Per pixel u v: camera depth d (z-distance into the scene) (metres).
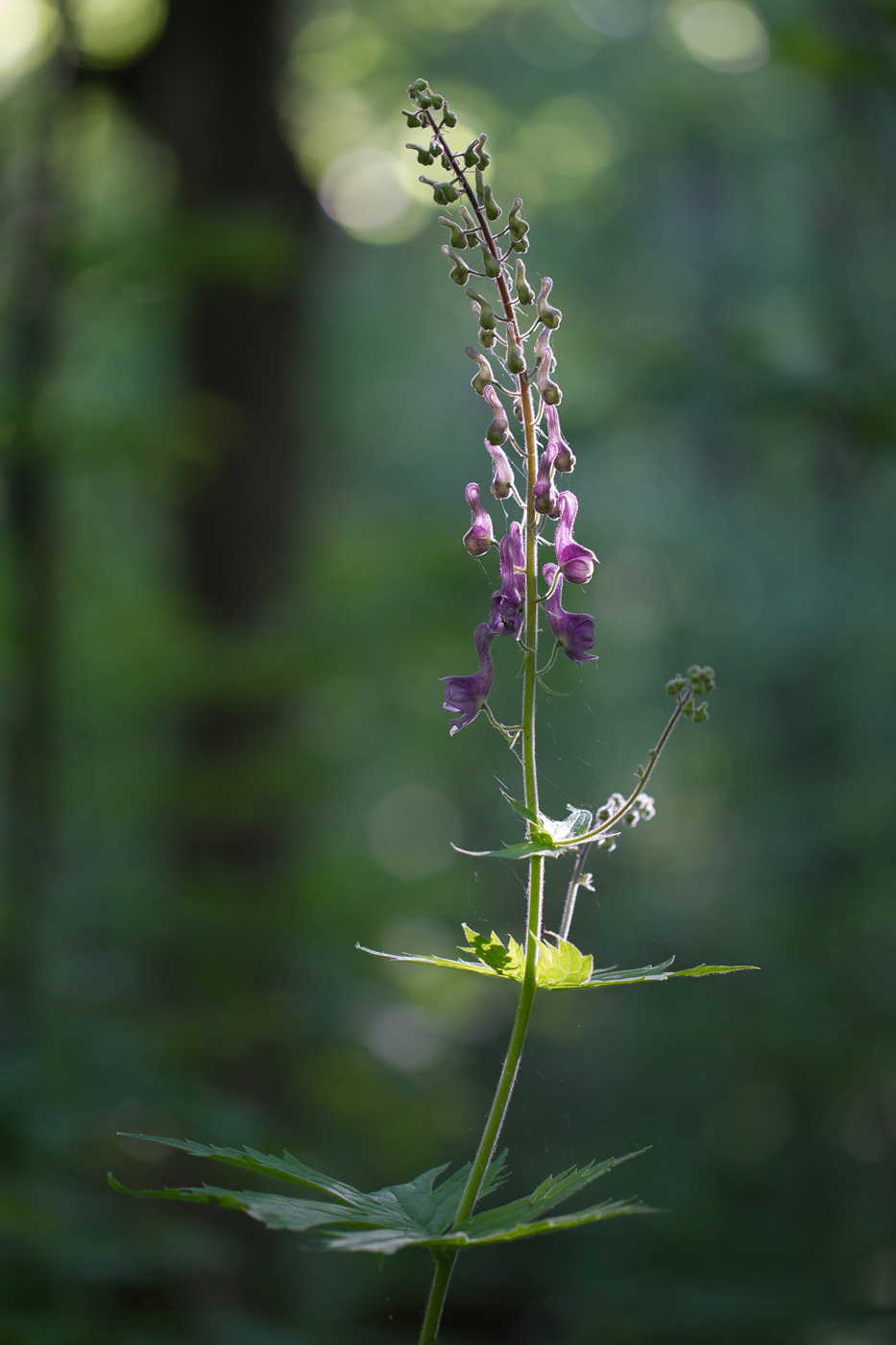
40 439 8.14
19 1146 5.53
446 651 10.55
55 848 8.88
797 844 14.26
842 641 15.99
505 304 2.21
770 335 7.63
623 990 15.65
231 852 10.16
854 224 17.22
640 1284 8.90
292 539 11.88
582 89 19.16
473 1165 2.04
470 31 18.61
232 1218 9.76
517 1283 11.86
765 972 12.34
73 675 9.66
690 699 2.18
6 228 9.27
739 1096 14.09
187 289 10.50
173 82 11.26
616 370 7.94
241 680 9.53
